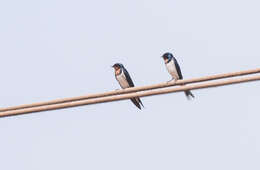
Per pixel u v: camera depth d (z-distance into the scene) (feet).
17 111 50.65
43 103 50.47
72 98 50.42
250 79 46.60
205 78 47.75
